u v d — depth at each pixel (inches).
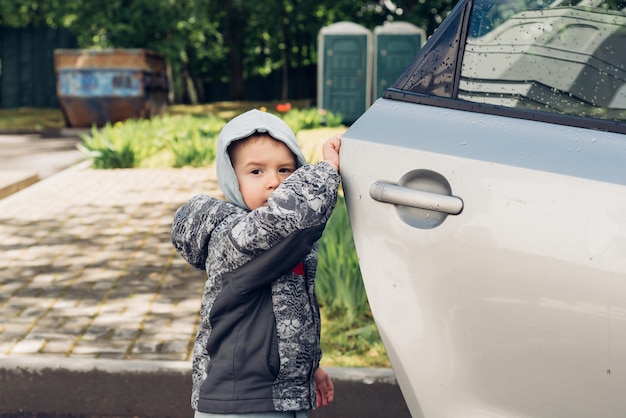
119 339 162.7
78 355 153.6
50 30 1067.9
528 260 71.0
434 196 74.8
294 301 79.5
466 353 74.0
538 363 71.4
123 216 301.4
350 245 186.4
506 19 80.9
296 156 80.9
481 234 72.8
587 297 69.0
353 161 80.2
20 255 237.3
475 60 80.4
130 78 776.3
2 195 353.4
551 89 77.7
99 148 453.4
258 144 79.6
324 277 178.2
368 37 704.4
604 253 68.7
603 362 69.0
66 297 193.5
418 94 81.7
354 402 139.2
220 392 77.9
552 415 71.7
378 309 77.7
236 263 77.0
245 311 78.3
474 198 73.5
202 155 461.1
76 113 788.0
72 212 309.3
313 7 1255.5
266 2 1360.7
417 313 75.7
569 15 79.4
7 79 1076.5
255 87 1521.9
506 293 71.9
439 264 74.5
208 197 84.4
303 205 74.8
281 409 78.0
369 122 81.7
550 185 71.7
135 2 944.9
